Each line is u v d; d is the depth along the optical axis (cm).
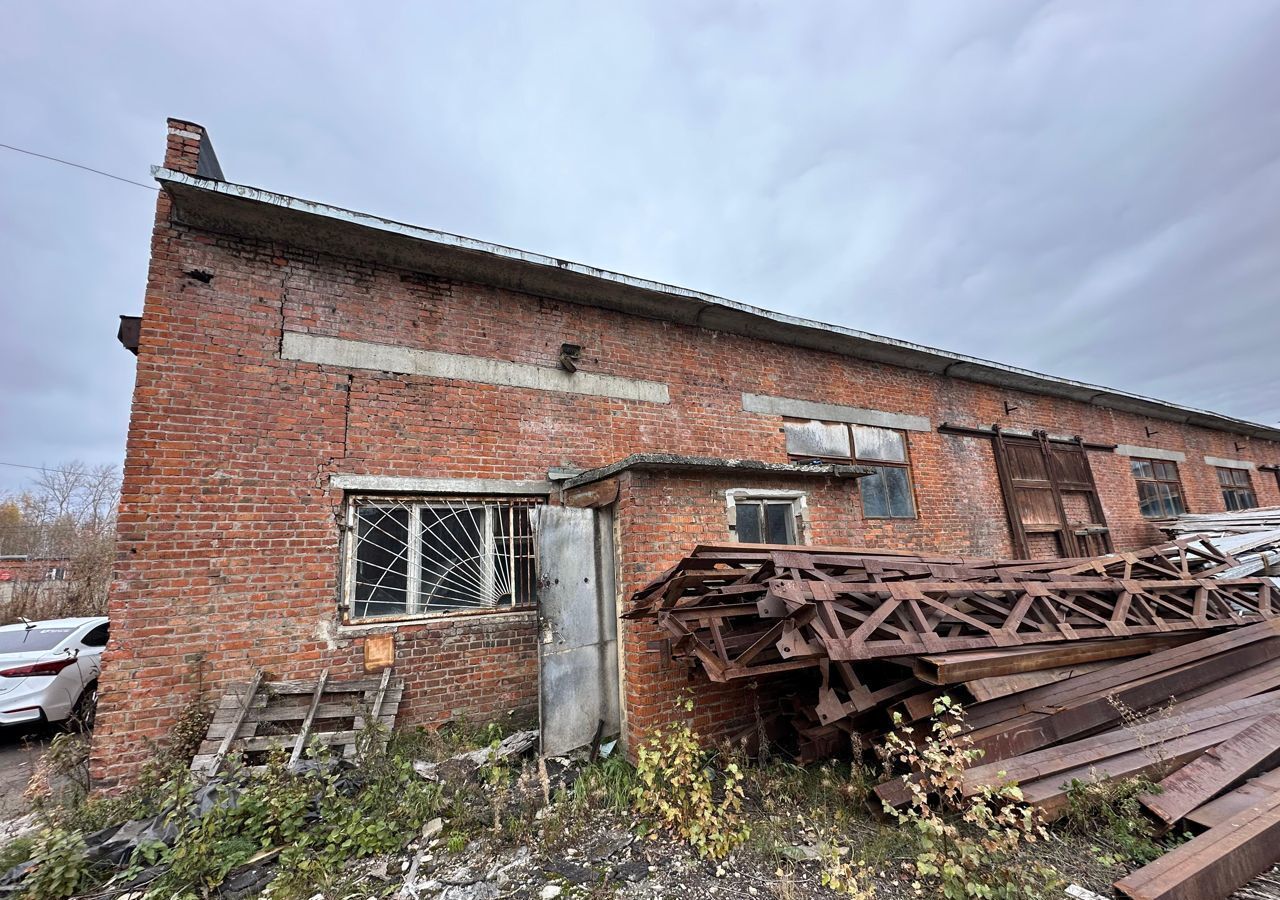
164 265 505
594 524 562
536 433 643
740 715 518
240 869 333
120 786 425
